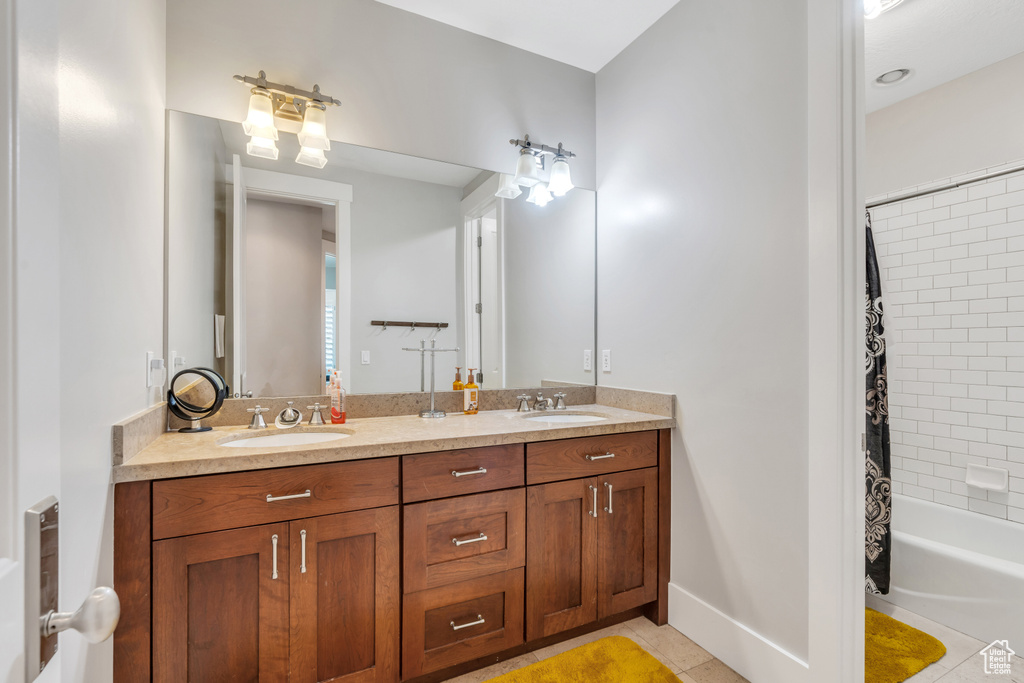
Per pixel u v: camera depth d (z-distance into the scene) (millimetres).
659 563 1983
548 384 2393
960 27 2027
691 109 1938
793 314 1537
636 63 2244
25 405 418
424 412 2057
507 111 2301
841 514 1383
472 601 1614
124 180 1199
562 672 1658
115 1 1119
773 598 1579
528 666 1694
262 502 1311
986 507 2244
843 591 1380
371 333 2049
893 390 2598
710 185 1846
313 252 1943
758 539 1634
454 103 2189
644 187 2184
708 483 1835
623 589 1901
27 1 425
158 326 1561
